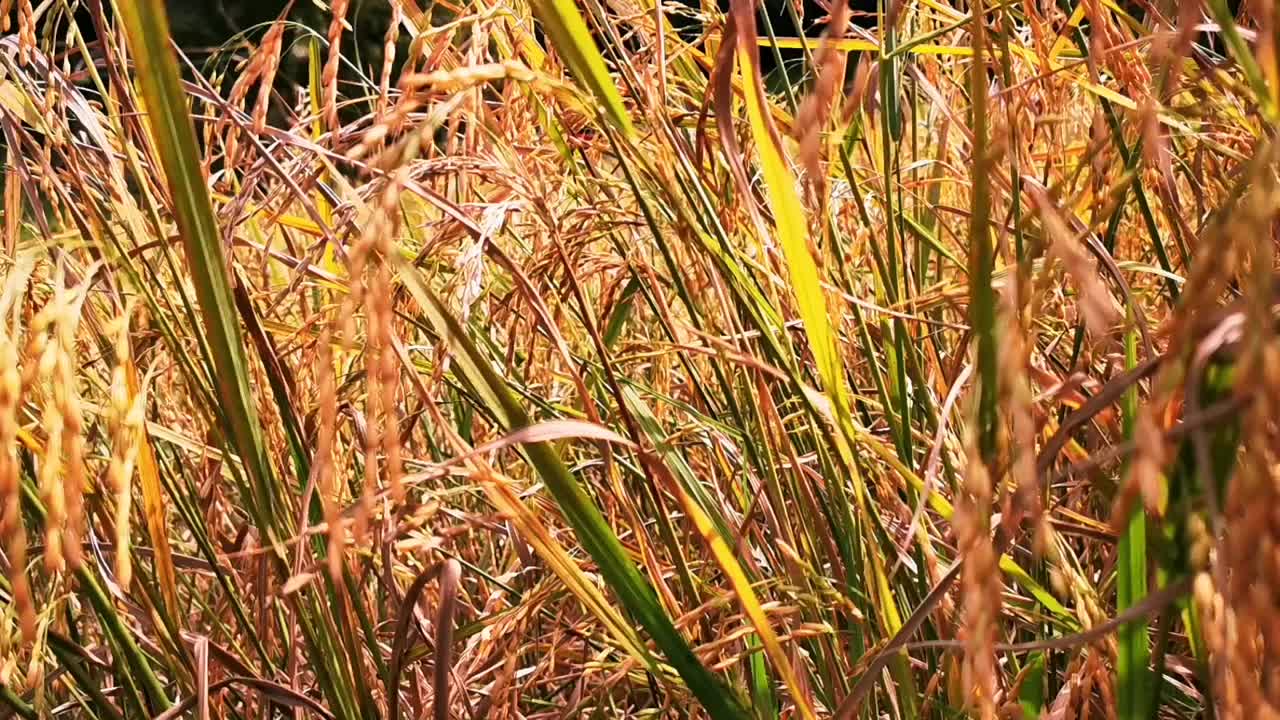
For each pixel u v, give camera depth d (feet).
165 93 2.99
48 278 3.64
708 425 3.90
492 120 3.71
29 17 3.51
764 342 3.68
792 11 3.81
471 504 4.44
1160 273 3.48
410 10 3.77
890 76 3.84
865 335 3.60
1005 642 3.67
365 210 3.20
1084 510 3.89
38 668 3.19
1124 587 3.17
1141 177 3.67
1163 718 3.76
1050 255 2.71
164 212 3.68
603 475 4.21
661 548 4.01
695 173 3.53
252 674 3.67
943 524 3.83
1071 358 3.76
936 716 3.62
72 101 3.55
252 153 3.82
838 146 3.63
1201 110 3.42
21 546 2.78
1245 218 2.56
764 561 3.98
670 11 3.79
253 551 3.31
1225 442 2.90
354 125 3.79
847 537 3.67
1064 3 3.70
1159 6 3.51
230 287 3.13
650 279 3.82
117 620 3.42
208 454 3.88
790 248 3.25
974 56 2.85
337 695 3.51
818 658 3.75
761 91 3.12
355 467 4.02
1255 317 2.56
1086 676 3.23
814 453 3.89
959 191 4.54
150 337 3.72
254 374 3.59
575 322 4.06
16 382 2.80
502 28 3.64
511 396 3.22
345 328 2.79
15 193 3.51
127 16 2.95
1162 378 2.60
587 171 4.03
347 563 3.51
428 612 4.21
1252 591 2.55
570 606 4.30
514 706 3.71
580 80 3.22
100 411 3.67
